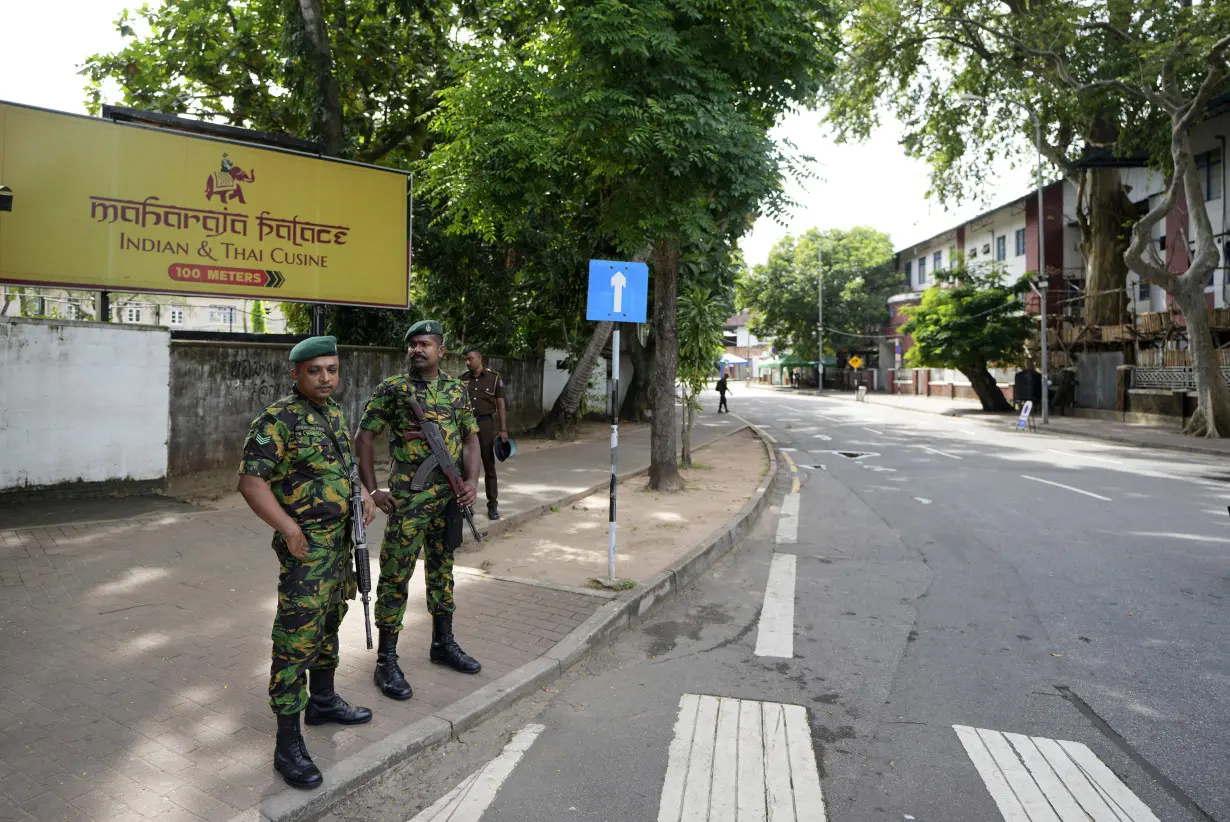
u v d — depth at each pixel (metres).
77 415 7.83
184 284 9.17
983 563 7.04
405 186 11.08
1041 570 6.76
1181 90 21.36
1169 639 5.03
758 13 8.43
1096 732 3.73
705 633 5.21
